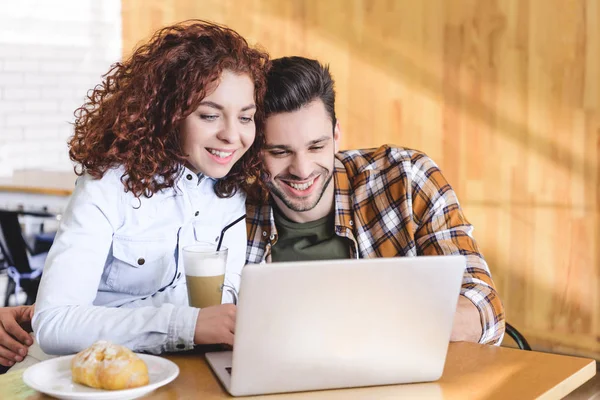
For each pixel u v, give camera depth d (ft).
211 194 6.29
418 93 13.24
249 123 5.98
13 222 12.62
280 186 6.49
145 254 5.89
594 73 11.50
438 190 6.85
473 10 12.53
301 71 6.24
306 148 6.31
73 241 5.45
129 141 5.78
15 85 17.21
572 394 10.09
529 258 12.36
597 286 11.78
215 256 5.15
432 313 4.47
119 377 4.23
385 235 6.81
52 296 5.19
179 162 6.04
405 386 4.58
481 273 6.33
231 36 5.97
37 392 4.35
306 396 4.40
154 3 16.51
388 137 13.66
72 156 5.90
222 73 5.75
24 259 12.76
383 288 4.34
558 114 11.91
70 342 4.97
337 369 4.46
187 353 5.11
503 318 6.09
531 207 12.28
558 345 12.09
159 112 5.83
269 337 4.25
